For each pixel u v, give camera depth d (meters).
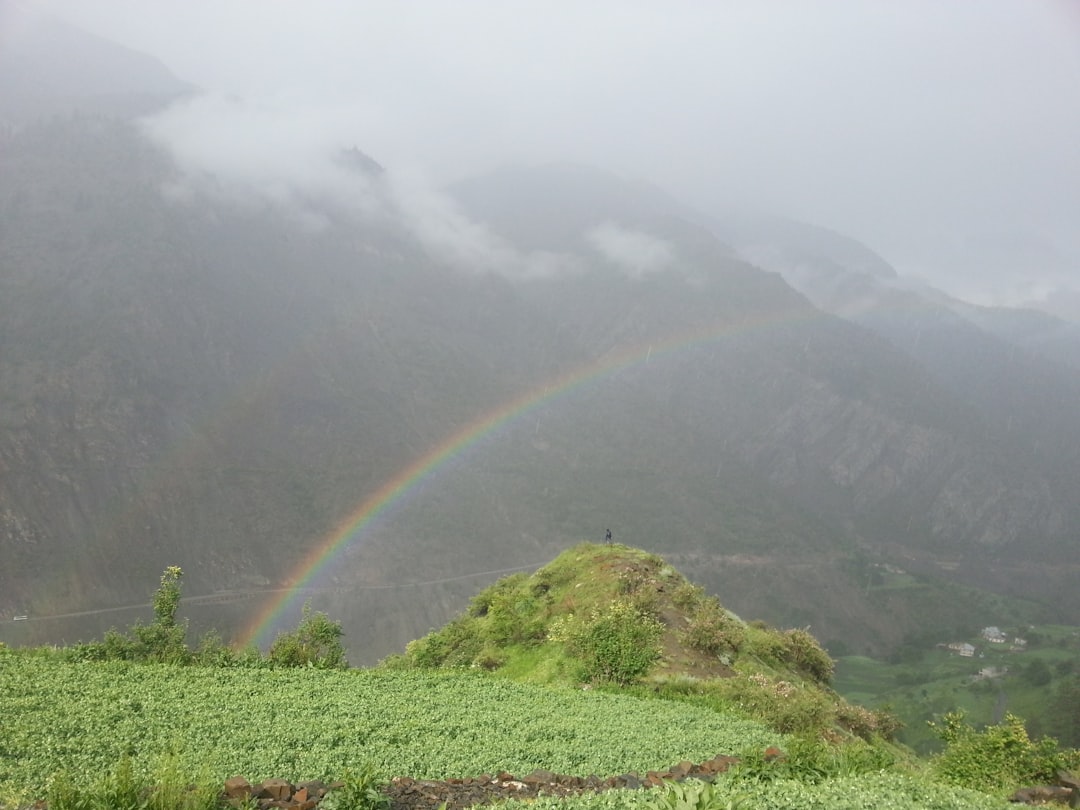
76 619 115.88
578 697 24.36
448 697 21.78
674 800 10.32
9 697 16.64
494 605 39.31
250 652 27.19
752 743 19.36
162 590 27.69
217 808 11.02
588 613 35.38
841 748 18.48
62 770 12.05
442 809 11.78
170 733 14.95
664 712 22.94
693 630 33.22
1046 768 17.25
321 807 11.40
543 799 11.24
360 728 16.69
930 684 123.12
